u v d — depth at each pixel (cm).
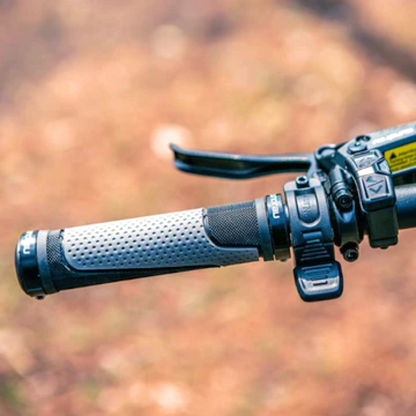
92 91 236
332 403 157
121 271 70
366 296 179
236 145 218
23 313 176
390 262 186
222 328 175
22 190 208
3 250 190
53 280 70
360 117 223
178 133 221
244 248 70
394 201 69
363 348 167
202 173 80
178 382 163
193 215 70
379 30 252
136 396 160
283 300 180
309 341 170
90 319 177
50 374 164
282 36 249
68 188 209
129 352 170
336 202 69
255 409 157
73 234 70
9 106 234
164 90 235
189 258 70
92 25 260
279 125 221
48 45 254
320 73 234
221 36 253
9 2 268
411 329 170
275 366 166
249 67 239
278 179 205
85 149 219
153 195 205
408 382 159
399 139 74
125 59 247
